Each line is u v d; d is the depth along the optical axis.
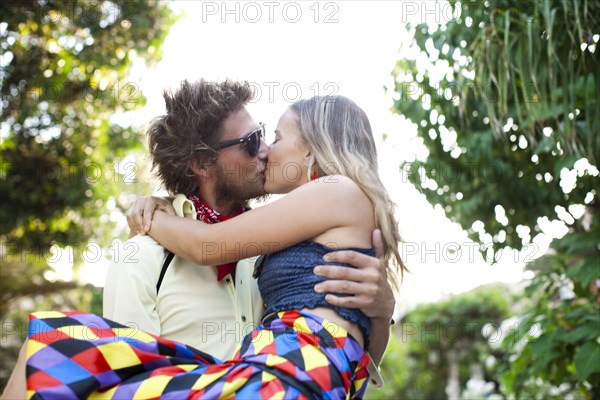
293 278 2.01
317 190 2.07
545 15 2.82
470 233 4.40
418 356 11.36
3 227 6.84
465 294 10.73
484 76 3.18
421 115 4.33
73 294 10.85
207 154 2.36
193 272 2.22
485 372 10.40
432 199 4.52
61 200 6.93
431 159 4.45
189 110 2.35
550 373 3.60
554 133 3.37
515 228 4.26
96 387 1.79
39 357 1.78
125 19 6.54
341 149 2.18
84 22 6.39
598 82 2.98
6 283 9.75
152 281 2.16
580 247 3.32
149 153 2.49
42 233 7.09
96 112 6.86
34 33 6.29
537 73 2.99
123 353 1.86
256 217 2.07
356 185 2.12
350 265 2.04
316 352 1.86
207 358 2.02
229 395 1.77
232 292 2.27
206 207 2.36
